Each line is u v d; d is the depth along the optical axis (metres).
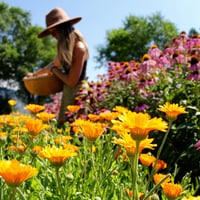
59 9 4.18
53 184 1.13
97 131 0.88
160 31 23.70
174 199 0.78
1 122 2.30
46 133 1.54
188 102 2.33
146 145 0.78
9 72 22.36
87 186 1.16
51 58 24.45
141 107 2.77
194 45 3.39
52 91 4.36
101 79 4.77
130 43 23.19
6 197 0.87
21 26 24.53
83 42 4.03
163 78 2.91
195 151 1.93
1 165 0.54
